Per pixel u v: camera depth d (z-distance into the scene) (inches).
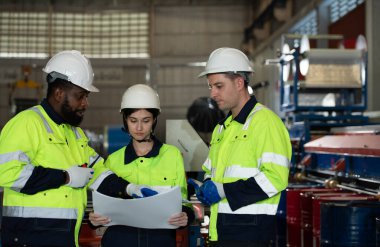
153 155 98.7
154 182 98.8
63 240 89.3
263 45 479.5
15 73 533.3
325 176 185.8
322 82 205.6
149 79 546.9
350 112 210.4
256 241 88.5
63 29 560.7
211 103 166.7
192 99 553.0
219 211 91.0
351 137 156.2
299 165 202.2
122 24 565.6
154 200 84.9
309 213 146.8
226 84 91.5
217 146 98.0
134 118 96.8
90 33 564.4
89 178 91.5
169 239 95.8
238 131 92.1
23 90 530.6
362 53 205.9
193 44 562.9
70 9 561.6
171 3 564.7
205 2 564.4
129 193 93.2
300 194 152.4
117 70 546.3
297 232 158.6
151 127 98.5
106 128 198.8
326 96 213.2
